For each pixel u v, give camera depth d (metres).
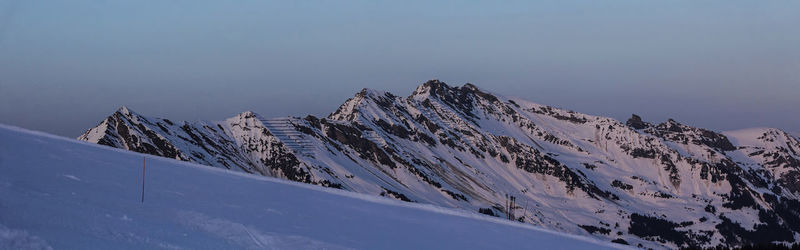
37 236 22.09
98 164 45.91
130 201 33.28
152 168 50.25
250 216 36.31
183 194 39.69
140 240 25.19
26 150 45.09
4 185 29.64
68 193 31.66
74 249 21.94
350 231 37.88
